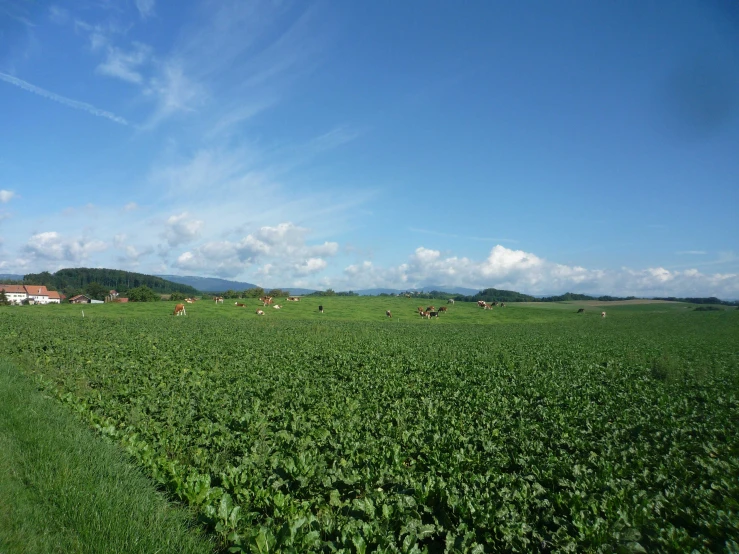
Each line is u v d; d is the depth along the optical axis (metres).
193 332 43.62
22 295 151.25
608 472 9.31
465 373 23.62
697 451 11.20
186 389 17.30
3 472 7.99
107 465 8.38
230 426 12.37
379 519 7.19
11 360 22.05
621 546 6.54
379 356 29.20
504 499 7.95
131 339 35.25
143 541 5.89
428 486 8.25
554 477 9.17
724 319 89.19
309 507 7.85
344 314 88.31
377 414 14.20
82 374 19.42
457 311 100.38
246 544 6.19
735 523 7.21
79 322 51.22
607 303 156.00
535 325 76.06
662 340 48.62
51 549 5.82
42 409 12.14
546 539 6.88
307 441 10.84
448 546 6.54
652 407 16.11
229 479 8.30
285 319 72.94
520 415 14.76
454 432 12.12
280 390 17.47
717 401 17.36
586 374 24.19
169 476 8.38
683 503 8.10
